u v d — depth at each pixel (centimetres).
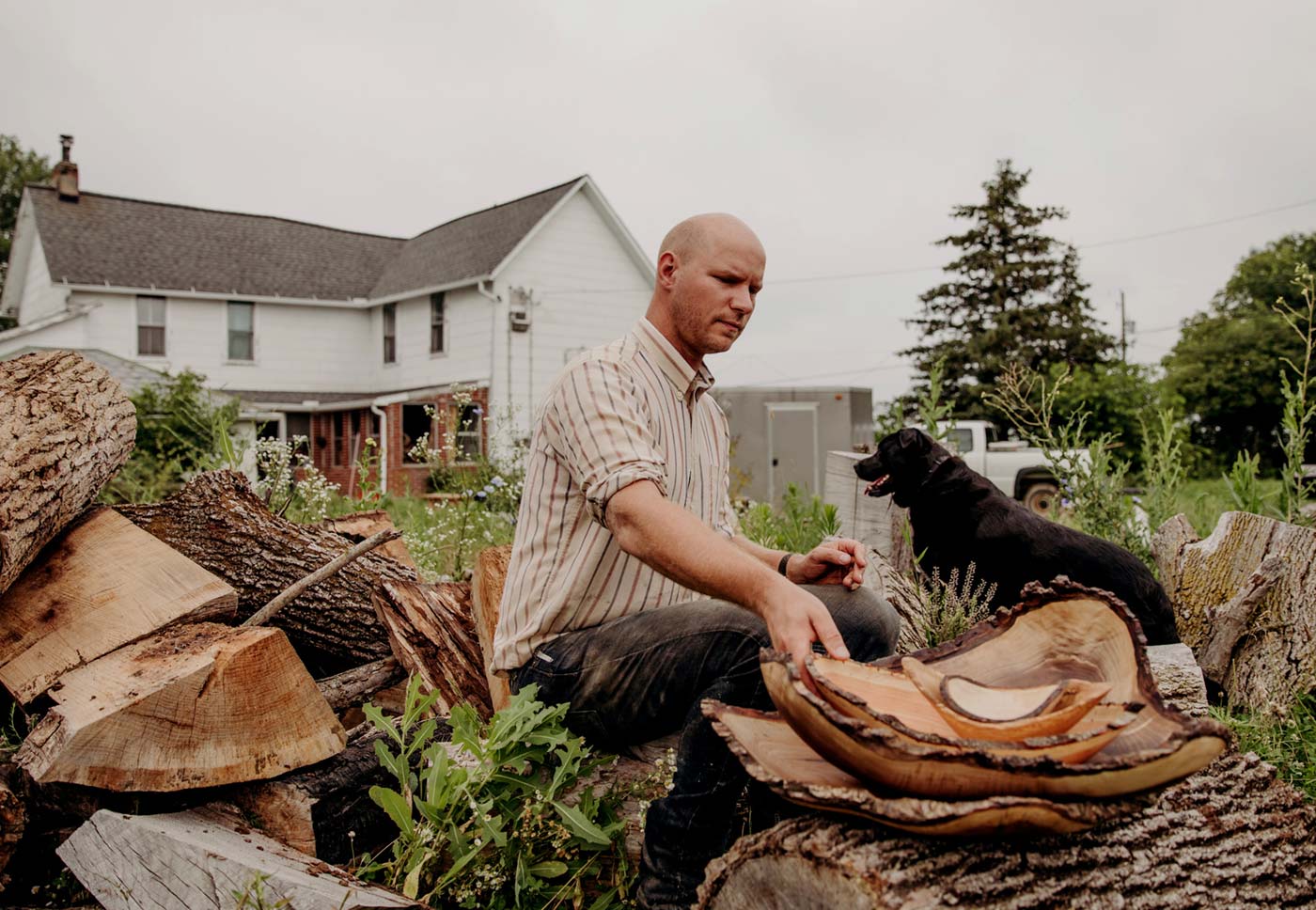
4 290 2789
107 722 209
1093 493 505
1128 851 167
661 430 234
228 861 193
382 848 240
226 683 221
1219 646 373
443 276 2281
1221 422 3181
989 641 190
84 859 209
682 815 205
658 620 217
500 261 2116
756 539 564
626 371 227
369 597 340
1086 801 144
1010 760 139
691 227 237
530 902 223
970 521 430
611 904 225
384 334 2531
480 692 294
